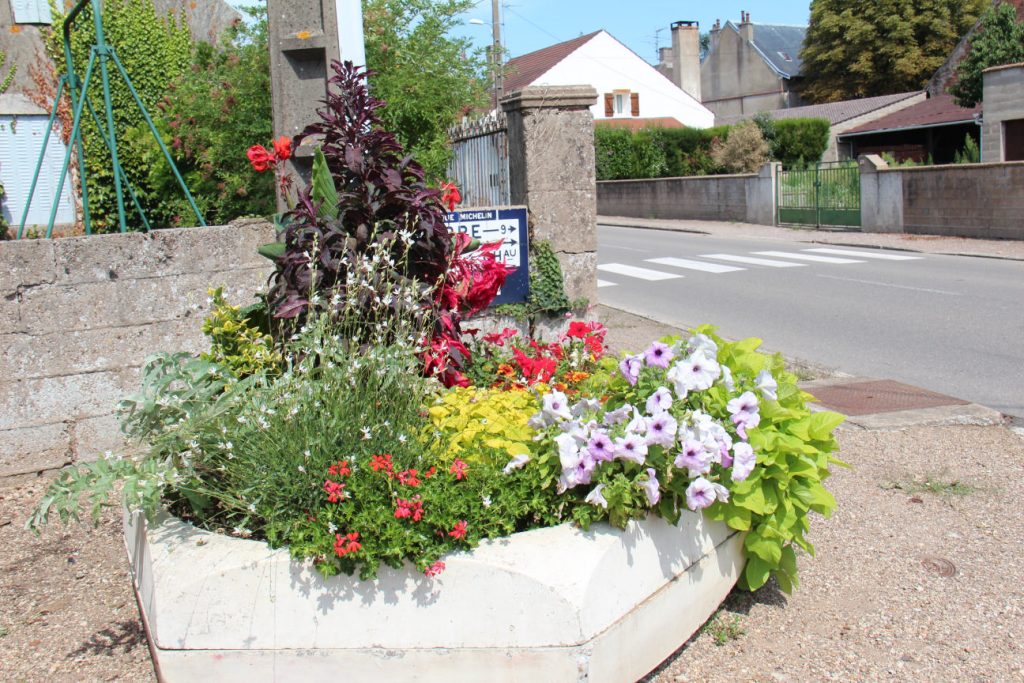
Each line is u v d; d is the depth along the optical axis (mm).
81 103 6527
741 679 3369
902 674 3416
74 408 5527
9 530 4879
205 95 10156
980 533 4648
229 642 3033
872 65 47000
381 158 4266
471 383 4547
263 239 5879
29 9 14062
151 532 3291
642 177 34156
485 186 9180
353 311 3861
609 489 3139
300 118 6324
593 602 2992
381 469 3117
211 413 3322
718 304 12453
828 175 22469
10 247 5309
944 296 12188
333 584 3008
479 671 3016
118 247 5531
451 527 3023
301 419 3256
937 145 33812
